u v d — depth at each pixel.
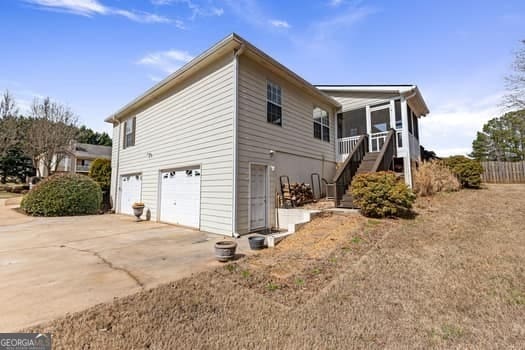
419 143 13.53
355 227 5.83
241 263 4.38
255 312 2.73
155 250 5.33
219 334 2.33
